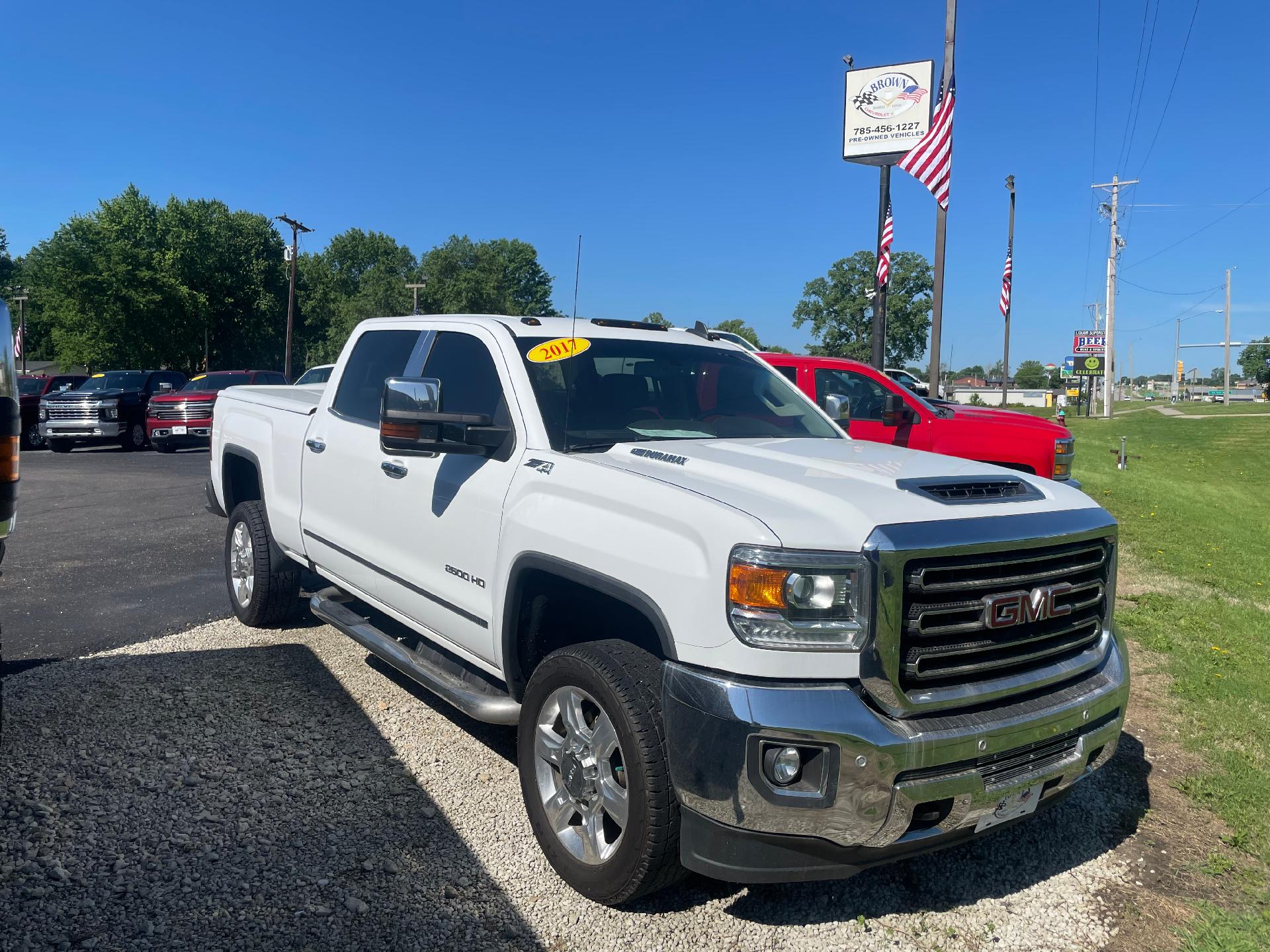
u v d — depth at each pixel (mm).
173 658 5301
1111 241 49125
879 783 2539
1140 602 7266
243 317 78062
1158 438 31234
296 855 3285
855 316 66125
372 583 4492
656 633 3080
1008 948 2920
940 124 15805
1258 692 5188
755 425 4172
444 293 85625
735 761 2549
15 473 3178
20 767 3863
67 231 67125
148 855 3242
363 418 4699
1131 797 3973
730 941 2904
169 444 20516
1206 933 3000
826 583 2574
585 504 3150
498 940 2857
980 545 2736
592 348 4043
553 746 3242
